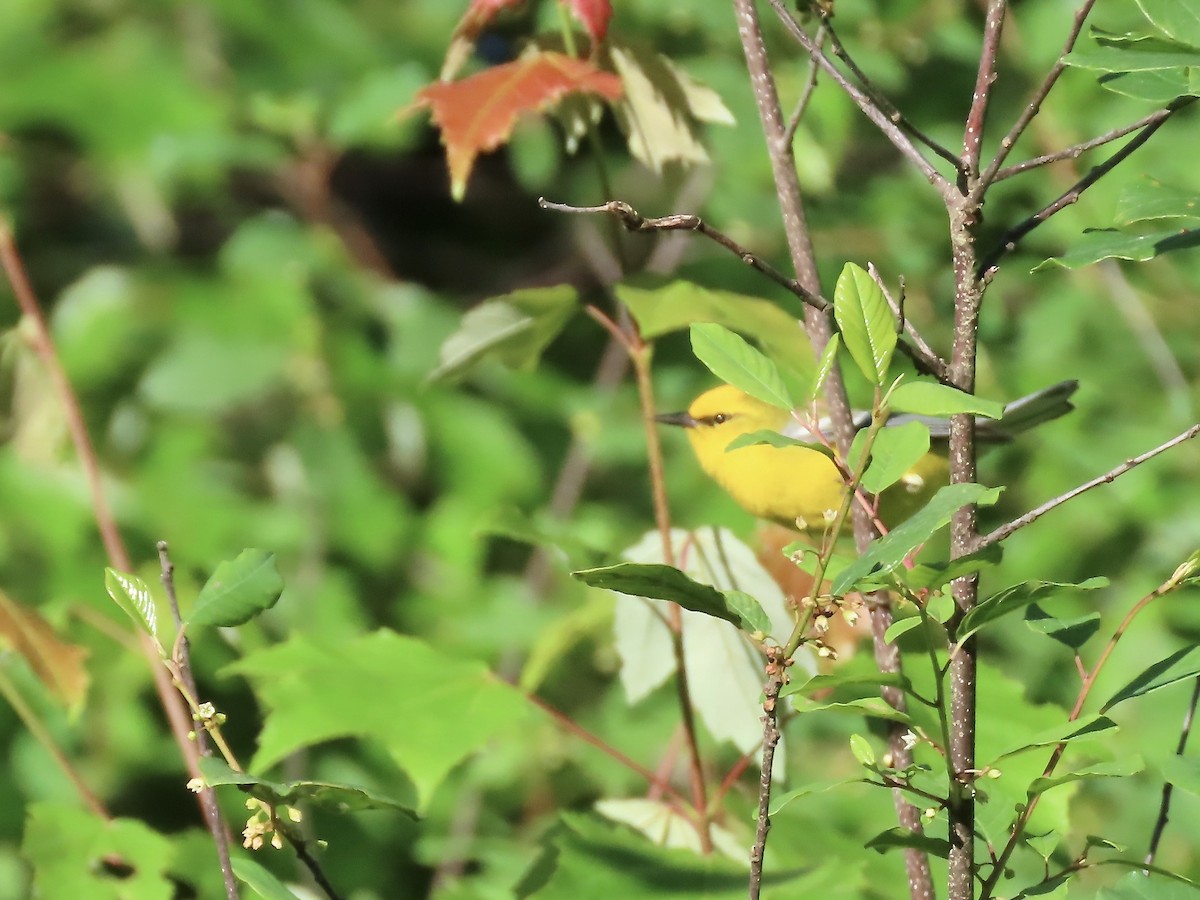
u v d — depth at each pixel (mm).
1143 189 4547
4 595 6320
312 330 11625
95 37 12492
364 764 10820
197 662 9656
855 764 9609
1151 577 12039
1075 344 12992
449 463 11945
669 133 6328
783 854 6461
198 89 12367
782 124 5699
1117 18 12617
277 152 12352
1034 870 7270
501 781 10664
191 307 11609
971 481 4379
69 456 10375
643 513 12578
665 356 13523
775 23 12445
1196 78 4207
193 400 11117
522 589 11797
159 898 5844
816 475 7605
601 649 10227
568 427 13094
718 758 10273
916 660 6000
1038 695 11391
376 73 12539
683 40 12844
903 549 3502
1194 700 4613
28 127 12281
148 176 12125
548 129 13805
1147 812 10375
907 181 13617
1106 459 12375
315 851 10289
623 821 6363
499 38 13109
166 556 4262
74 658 6344
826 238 13320
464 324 6312
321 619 10883
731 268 13141
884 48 12961
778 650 3689
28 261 12211
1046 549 12133
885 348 3580
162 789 10219
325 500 11320
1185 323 13430
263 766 5984
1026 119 4312
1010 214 13070
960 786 3947
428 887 10750
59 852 5867
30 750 9805
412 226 15977
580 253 15531
